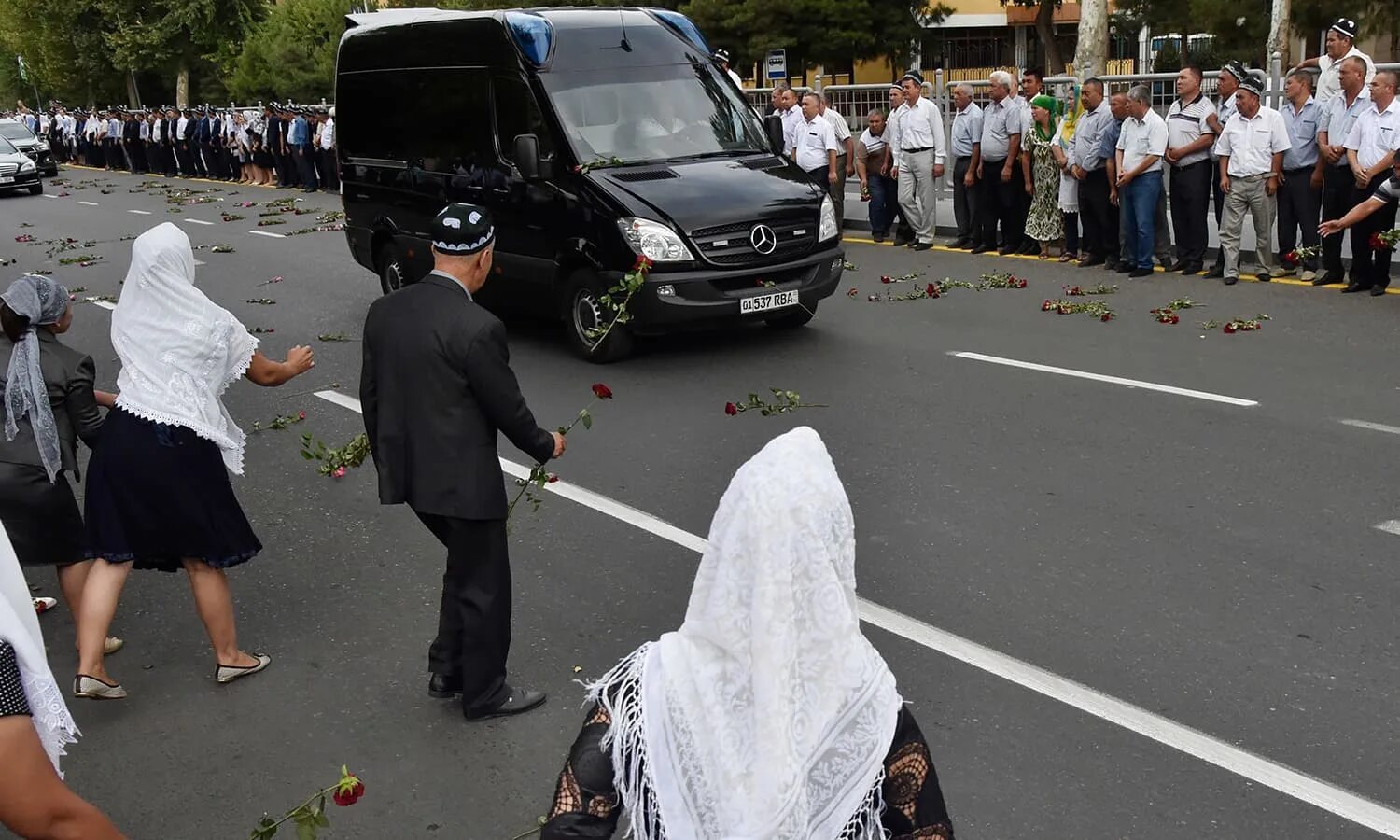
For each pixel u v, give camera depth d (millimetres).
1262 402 7871
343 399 9469
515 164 10016
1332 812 3812
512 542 6281
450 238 4406
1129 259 12398
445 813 4098
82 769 4492
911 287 12531
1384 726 4246
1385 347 9070
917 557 5820
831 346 10078
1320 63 11656
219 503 4914
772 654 1804
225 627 5039
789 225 9688
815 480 1842
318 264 16531
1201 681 4586
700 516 6523
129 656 5348
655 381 9320
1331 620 4992
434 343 4309
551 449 4535
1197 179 11969
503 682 4680
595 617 5422
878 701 1886
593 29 10555
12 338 5008
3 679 2252
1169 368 8828
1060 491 6551
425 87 11289
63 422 5020
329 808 4156
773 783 1784
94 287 15617
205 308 4766
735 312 9562
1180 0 32219
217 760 4508
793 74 35469
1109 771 4074
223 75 54062
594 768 1964
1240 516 6074
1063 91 14742
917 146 14531
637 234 9352
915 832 1973
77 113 46250
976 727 4371
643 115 10266
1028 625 5086
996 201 14172
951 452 7293
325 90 49375
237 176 32031
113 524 4809
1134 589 5355
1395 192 10031
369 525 6734
